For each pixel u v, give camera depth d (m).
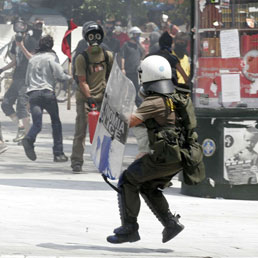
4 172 28.28
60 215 19.00
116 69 15.25
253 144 22.59
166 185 15.70
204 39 23.39
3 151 34.50
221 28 23.20
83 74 27.59
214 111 22.75
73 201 21.44
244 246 15.93
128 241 15.41
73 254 14.34
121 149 15.28
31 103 31.80
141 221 18.72
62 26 76.81
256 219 19.44
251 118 22.56
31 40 40.72
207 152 22.86
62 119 53.47
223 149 22.67
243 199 22.66
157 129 14.98
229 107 22.86
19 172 28.41
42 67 31.97
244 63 22.94
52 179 26.41
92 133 24.20
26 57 38.69
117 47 54.00
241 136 22.58
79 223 17.98
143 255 14.59
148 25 74.06
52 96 31.69
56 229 17.08
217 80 23.08
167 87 15.09
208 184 22.88
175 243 16.08
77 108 28.28
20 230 16.72
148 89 15.10
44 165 31.00
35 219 18.27
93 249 15.04
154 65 15.07
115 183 25.78
